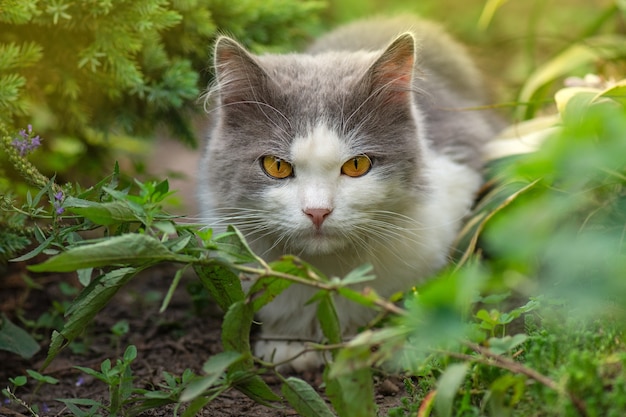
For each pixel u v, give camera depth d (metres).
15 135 3.80
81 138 4.96
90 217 2.62
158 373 3.72
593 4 8.06
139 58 4.29
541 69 5.45
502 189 3.91
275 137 3.57
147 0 3.96
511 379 2.32
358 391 2.39
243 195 3.64
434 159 4.10
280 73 3.80
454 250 3.93
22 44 4.13
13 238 3.53
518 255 2.80
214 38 4.51
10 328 3.74
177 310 4.62
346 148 3.53
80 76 4.28
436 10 7.70
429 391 2.64
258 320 4.05
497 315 2.76
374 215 3.60
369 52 4.29
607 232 3.07
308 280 2.40
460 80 5.09
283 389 2.58
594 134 2.53
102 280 2.75
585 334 2.53
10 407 3.42
